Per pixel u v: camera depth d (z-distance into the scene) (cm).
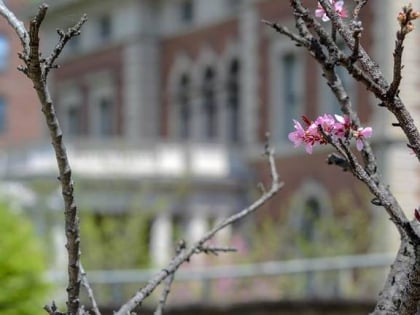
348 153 337
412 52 3002
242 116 3909
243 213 472
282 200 3556
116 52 4603
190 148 3853
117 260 2683
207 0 4181
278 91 3712
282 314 1714
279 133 3697
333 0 380
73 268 358
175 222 3800
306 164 3456
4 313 1140
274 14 3725
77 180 3609
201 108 4216
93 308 416
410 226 333
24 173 3462
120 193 3722
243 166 3847
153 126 4431
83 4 4716
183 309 1762
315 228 3111
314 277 1892
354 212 2908
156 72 4462
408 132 323
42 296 1160
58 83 4981
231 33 4034
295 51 3647
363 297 1652
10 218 1180
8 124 6131
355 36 322
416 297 349
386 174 3034
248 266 2159
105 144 3753
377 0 3088
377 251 2745
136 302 427
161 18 4469
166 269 445
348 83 3219
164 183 3762
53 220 3055
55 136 336
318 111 3538
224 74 4078
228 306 1756
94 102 4744
